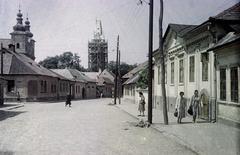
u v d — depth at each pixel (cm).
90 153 984
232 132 1407
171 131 1495
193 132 1436
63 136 1371
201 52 1981
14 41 8031
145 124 1777
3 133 1474
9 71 5144
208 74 1864
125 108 3628
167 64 2853
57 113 2869
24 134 1437
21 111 3128
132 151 1023
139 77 4756
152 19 1862
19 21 8169
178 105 1855
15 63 5272
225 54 1648
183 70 2359
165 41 2831
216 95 1783
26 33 8150
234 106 1552
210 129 1517
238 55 1491
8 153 980
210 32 1762
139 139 1291
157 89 3300
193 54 2139
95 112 3039
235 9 1788
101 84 10494
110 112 3050
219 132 1412
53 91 6322
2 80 4188
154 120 2077
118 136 1380
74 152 998
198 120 1941
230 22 1727
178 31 2366
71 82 7844
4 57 5366
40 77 5428
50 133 1473
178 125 1738
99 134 1443
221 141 1181
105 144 1159
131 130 1605
